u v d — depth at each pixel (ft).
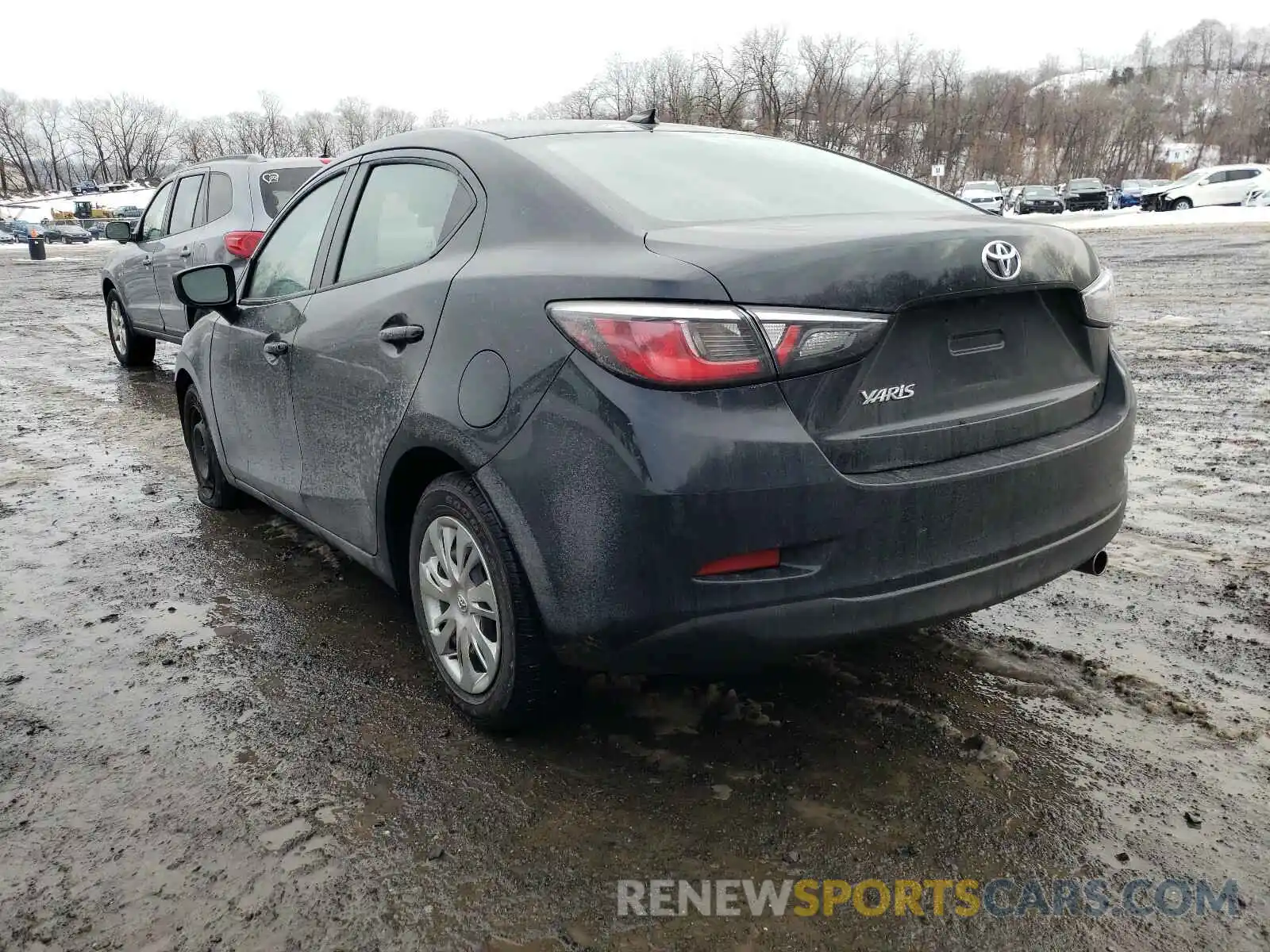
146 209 31.09
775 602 7.24
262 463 12.84
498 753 8.70
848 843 7.43
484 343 8.20
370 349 9.66
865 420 7.41
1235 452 17.62
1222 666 9.94
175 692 9.98
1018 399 8.29
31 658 10.79
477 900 6.91
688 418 7.02
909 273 7.38
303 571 13.23
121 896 7.04
